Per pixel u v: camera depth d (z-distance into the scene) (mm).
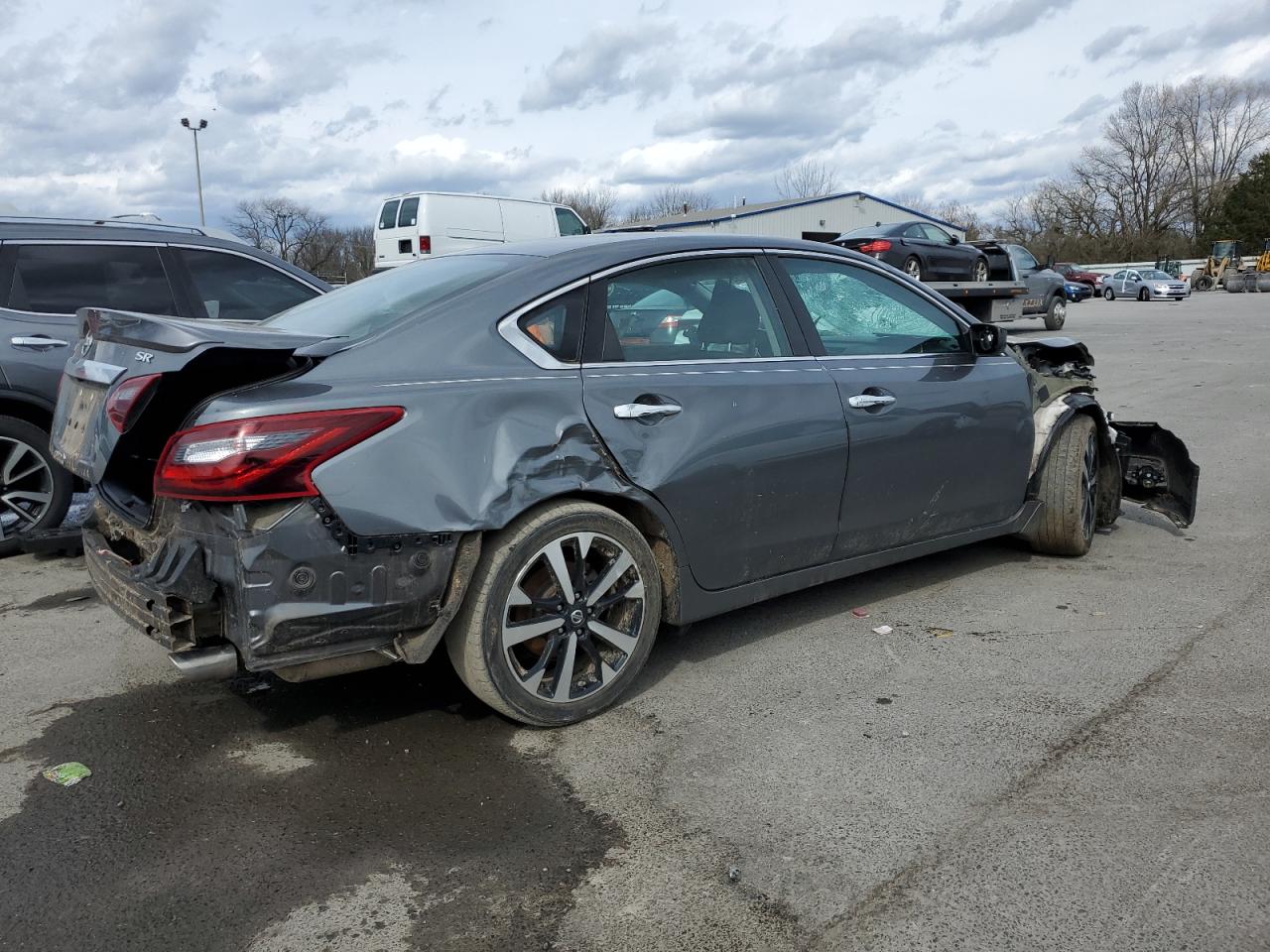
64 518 5402
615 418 3232
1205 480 6809
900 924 2266
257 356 2832
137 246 5645
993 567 4969
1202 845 2535
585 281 3348
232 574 2688
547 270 3320
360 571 2768
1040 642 3961
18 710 3471
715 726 3287
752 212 43594
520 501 2988
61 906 2375
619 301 3408
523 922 2305
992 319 16562
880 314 4219
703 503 3457
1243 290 45656
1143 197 77250
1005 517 4652
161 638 2803
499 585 3016
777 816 2730
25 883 2469
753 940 2229
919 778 2914
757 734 3223
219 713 3432
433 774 2998
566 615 3195
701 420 3424
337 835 2674
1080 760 2992
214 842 2643
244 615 2674
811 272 4020
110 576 3125
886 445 3975
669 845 2602
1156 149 75938
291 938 2260
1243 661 3689
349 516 2717
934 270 17828
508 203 19781
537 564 3156
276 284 6090
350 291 3822
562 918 2316
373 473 2754
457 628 3049
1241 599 4391
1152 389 11477
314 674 2883
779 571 3793
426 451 2840
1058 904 2316
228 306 5895
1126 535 5527
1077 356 5473
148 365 2941
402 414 2820
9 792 2910
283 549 2662
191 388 3002
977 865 2479
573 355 3248
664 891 2410
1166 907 2297
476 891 2424
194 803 2842
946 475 4254
